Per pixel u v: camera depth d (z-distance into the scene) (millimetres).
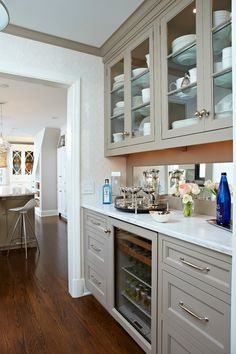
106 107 2566
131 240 1775
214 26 1398
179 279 1313
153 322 1508
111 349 1727
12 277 2945
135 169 2629
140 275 1818
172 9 1638
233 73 891
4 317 2100
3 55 2082
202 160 1883
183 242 1282
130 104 2158
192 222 1585
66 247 4148
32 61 2207
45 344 1771
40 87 3531
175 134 1658
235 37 881
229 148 1686
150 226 1511
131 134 2164
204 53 1431
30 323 2018
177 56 1684
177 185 2104
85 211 2453
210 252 1128
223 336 1066
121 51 2256
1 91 3691
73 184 2473
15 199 4238
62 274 3037
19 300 2389
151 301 1572
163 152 2252
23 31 2131
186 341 1267
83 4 1815
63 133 6586
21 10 1879
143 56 2027
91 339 1827
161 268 1444
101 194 2623
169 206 2168
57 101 4219
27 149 8680
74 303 2338
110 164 2668
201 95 1457
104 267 2100
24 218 3955
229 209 1425
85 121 2518
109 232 2000
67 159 2559
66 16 1960
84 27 2123
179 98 1682
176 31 1688
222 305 1072
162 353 1438
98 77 2570
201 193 1887
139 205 2074
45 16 1958
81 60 2463
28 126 6465
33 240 4285
